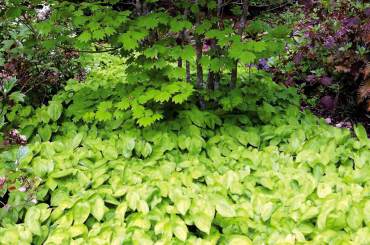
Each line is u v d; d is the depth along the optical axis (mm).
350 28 5496
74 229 3010
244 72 6441
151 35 4613
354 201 3158
